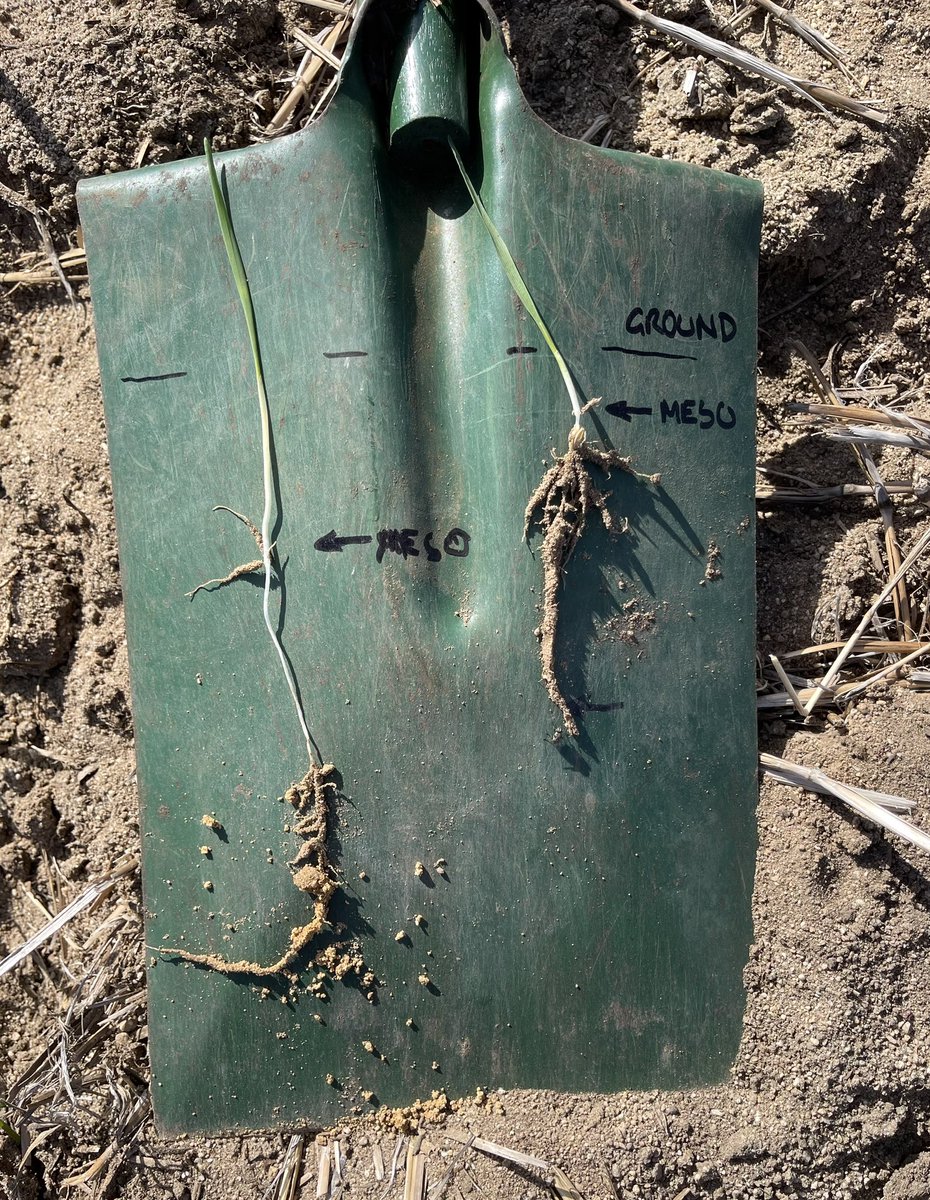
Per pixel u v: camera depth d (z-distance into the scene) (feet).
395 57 1.00
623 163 1.02
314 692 0.99
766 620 1.13
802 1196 0.99
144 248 1.01
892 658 1.12
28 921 1.18
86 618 1.20
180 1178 1.05
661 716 1.01
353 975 0.99
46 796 1.19
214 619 1.00
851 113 1.17
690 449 1.03
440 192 1.04
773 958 1.01
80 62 1.19
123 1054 1.12
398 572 0.99
